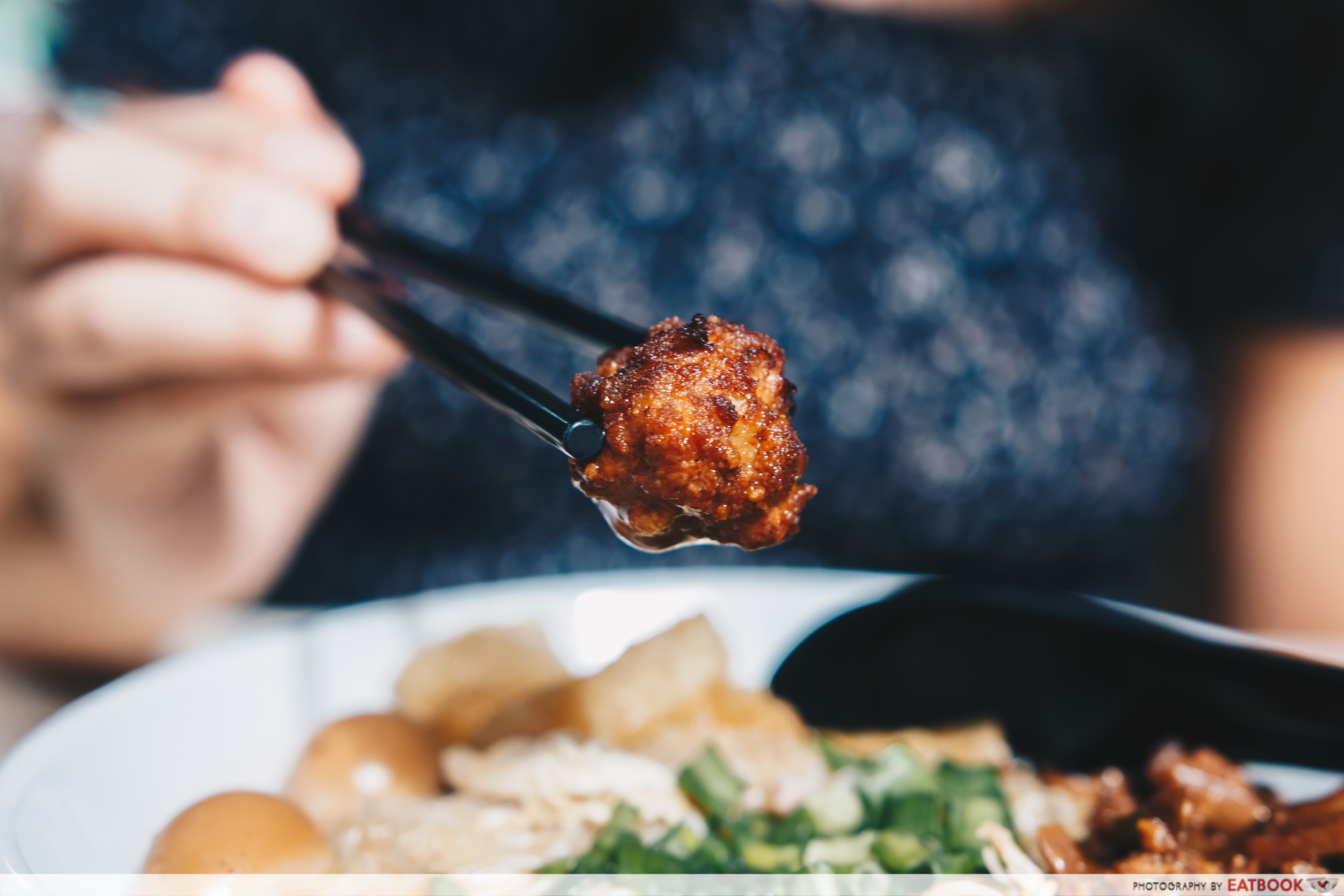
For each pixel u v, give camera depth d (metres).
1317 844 0.22
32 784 0.22
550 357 0.51
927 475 0.54
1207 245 0.58
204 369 0.31
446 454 0.53
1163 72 0.56
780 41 0.53
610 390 0.19
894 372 0.53
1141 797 0.25
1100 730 0.27
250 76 0.38
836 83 0.53
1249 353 0.57
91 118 0.35
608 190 0.52
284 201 0.29
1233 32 0.55
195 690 0.26
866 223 0.53
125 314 0.30
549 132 0.53
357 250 0.29
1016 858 0.23
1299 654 0.27
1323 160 0.53
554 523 0.55
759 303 0.52
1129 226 0.57
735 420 0.19
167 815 0.24
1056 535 0.57
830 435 0.53
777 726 0.28
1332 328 0.54
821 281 0.53
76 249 0.31
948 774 0.25
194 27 0.53
